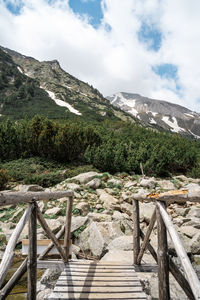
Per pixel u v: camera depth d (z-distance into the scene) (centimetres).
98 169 1532
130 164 1523
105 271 356
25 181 1164
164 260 232
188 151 2119
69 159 1705
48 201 861
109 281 324
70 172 1339
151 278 380
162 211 239
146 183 1141
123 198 934
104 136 2275
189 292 212
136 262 384
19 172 1310
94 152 1620
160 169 1527
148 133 3381
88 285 311
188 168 1905
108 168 1496
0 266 169
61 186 1069
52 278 406
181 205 903
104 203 871
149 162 1558
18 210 805
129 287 309
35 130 1695
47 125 1741
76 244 611
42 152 1692
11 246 186
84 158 1703
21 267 248
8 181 1131
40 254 392
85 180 1134
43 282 401
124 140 2352
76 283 315
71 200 400
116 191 1036
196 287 162
